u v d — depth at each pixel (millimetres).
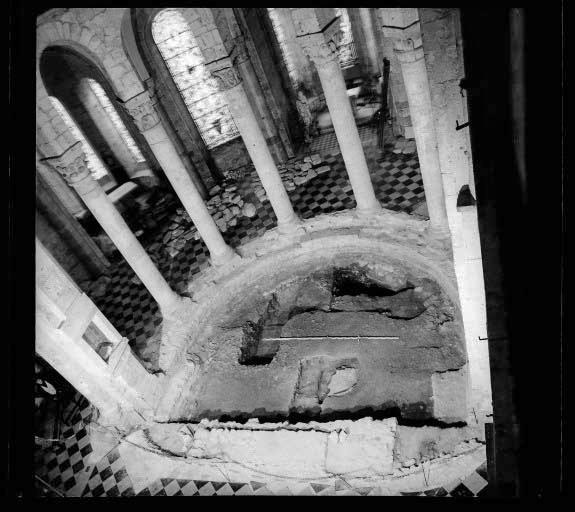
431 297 9242
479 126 2080
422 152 8695
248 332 10203
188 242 13109
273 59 13211
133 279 12891
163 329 10672
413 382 7898
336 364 8789
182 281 12023
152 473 8367
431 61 5559
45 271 7207
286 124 13977
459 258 5520
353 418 7777
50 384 9969
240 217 13086
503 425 1920
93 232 13625
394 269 10203
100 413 9125
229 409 8750
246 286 11156
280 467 7457
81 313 7875
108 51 8125
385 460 6977
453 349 8141
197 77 12695
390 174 12359
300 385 8734
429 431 7070
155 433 8852
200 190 14047
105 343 8758
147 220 14117
